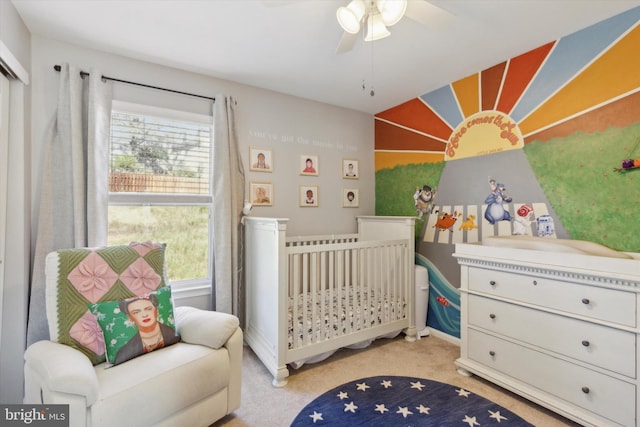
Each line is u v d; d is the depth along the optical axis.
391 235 3.06
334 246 2.37
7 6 1.66
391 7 1.42
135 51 2.26
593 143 1.98
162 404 1.41
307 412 1.80
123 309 1.67
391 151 3.42
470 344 2.18
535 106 2.25
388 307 2.70
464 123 2.71
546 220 2.20
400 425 1.69
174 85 2.52
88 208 2.08
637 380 1.44
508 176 2.41
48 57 2.08
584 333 1.62
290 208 3.08
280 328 2.10
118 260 1.89
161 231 2.53
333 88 2.93
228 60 2.39
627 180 1.84
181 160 2.60
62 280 1.67
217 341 1.68
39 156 2.05
